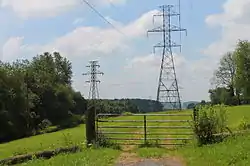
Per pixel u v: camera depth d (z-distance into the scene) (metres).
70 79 144.00
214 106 24.39
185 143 23.41
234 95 120.25
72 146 23.55
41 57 130.50
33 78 104.69
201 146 21.34
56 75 130.25
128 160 18.77
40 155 21.42
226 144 20.28
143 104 101.38
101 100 109.75
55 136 56.56
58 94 107.88
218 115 23.45
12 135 81.00
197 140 22.45
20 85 87.19
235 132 23.25
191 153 19.30
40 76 109.12
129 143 24.78
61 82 132.38
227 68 123.12
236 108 71.25
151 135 27.91
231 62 122.06
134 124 47.16
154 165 17.12
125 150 22.72
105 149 22.55
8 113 81.19
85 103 125.00
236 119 41.22
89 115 24.45
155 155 20.02
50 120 103.19
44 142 44.25
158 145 23.88
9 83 84.50
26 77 101.56
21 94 86.19
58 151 22.17
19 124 84.00
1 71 84.00
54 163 17.98
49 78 114.25
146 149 22.11
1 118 79.38
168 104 79.94
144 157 19.55
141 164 17.47
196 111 23.12
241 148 17.52
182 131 30.39
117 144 24.34
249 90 69.69
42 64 127.31
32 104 92.62
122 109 109.06
